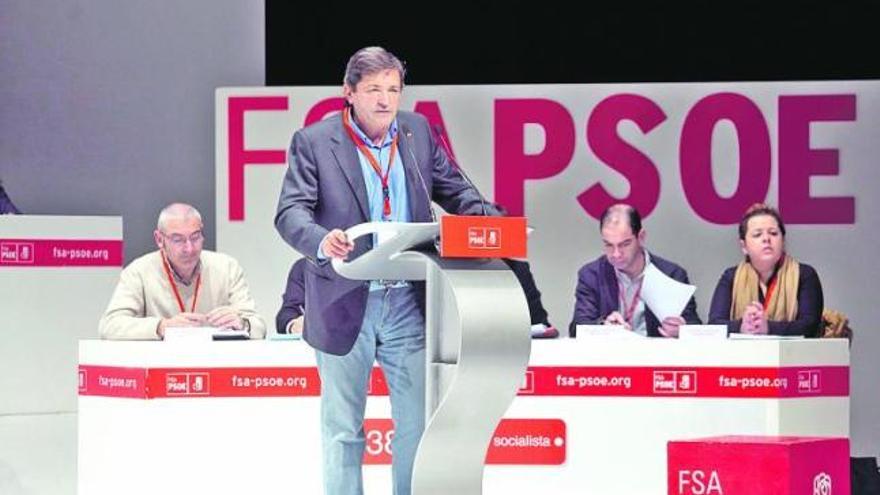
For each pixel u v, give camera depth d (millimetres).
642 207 14234
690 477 6750
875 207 14047
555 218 14289
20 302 10875
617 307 12461
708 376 8461
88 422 8797
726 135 14180
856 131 14070
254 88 14289
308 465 8594
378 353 7738
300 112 14266
